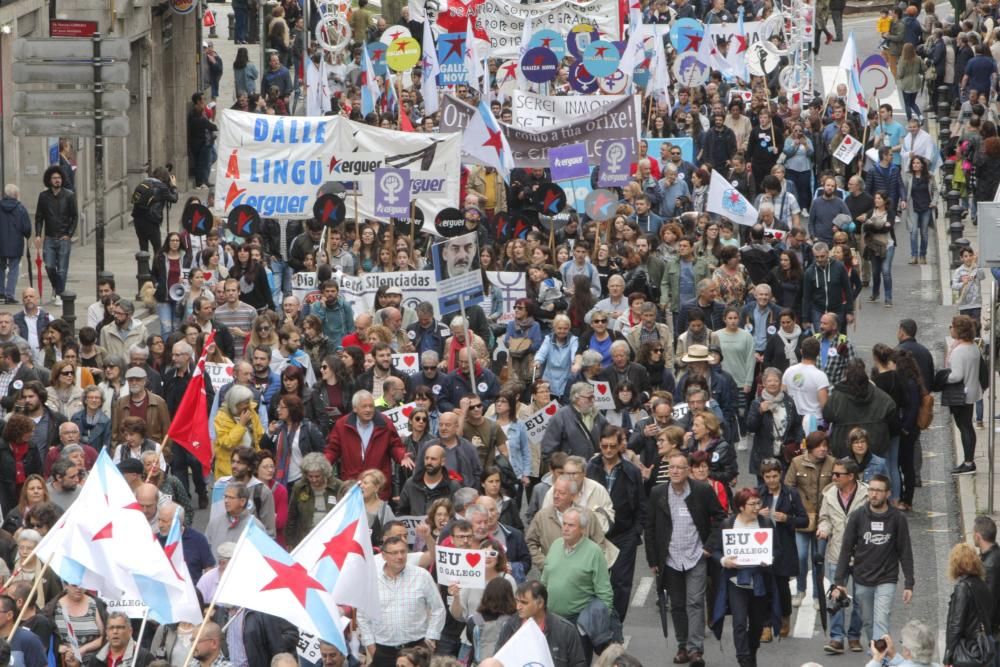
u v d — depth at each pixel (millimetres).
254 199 93875
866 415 67500
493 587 47625
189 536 54781
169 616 47281
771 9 157875
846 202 103062
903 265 111375
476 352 72625
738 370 76562
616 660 41125
